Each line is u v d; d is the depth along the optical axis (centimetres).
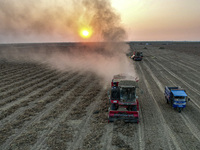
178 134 1063
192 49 9162
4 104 1628
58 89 2116
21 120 1269
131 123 1208
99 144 962
